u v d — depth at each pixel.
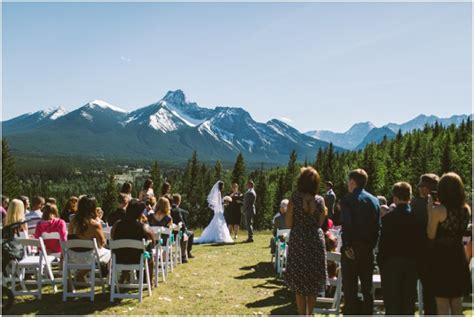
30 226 11.59
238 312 7.95
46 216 10.06
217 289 9.66
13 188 74.38
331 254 7.80
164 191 14.30
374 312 7.80
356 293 6.68
